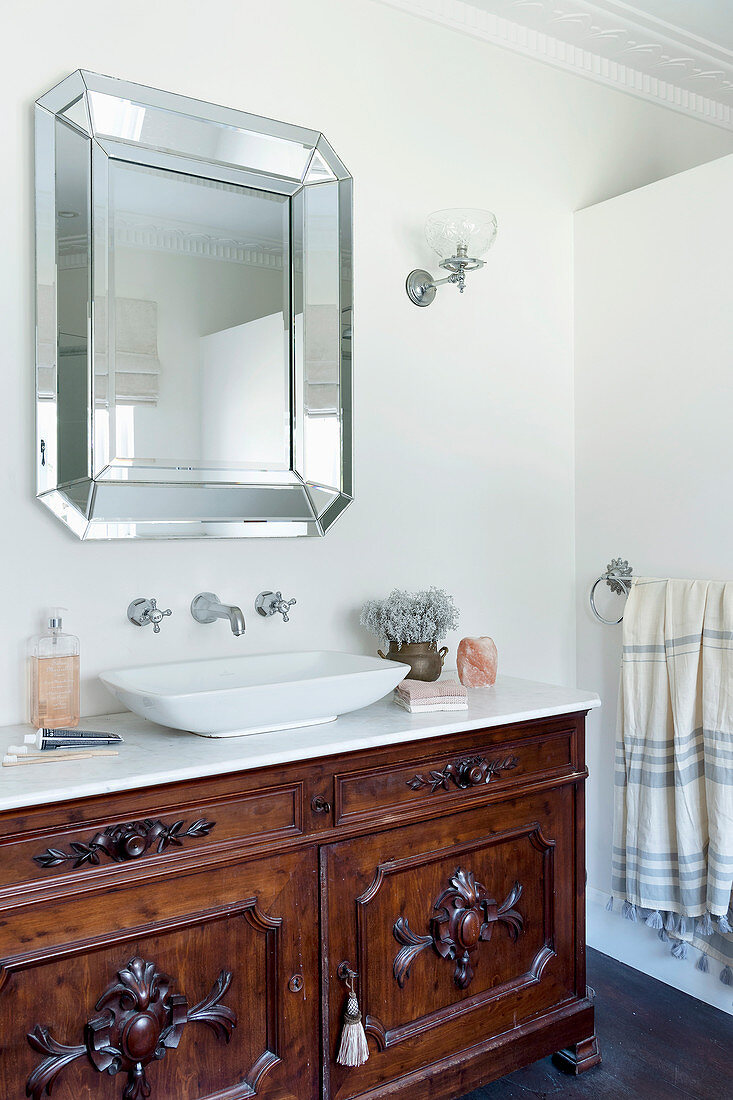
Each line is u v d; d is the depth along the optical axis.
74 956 1.42
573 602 2.79
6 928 1.36
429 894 1.85
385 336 2.36
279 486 2.14
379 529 2.35
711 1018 2.30
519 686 2.28
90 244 1.88
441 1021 1.85
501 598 2.61
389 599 2.21
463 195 2.52
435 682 2.09
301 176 2.16
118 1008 1.46
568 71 2.74
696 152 3.12
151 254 1.97
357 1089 1.72
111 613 1.94
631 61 2.82
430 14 2.42
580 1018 2.09
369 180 2.33
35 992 1.39
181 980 1.53
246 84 2.11
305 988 1.66
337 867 1.70
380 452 2.35
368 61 2.32
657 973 2.51
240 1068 1.59
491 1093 2.01
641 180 2.95
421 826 1.83
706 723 2.27
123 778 1.44
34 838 1.39
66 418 1.85
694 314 2.44
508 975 1.98
